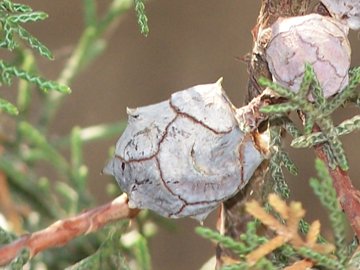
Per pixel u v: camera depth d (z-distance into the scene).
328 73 0.32
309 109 0.32
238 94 0.61
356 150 0.59
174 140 0.32
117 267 0.35
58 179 0.54
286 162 0.33
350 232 0.43
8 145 0.42
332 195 0.31
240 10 0.61
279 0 0.33
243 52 0.61
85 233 0.33
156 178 0.32
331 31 0.32
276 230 0.31
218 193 0.32
